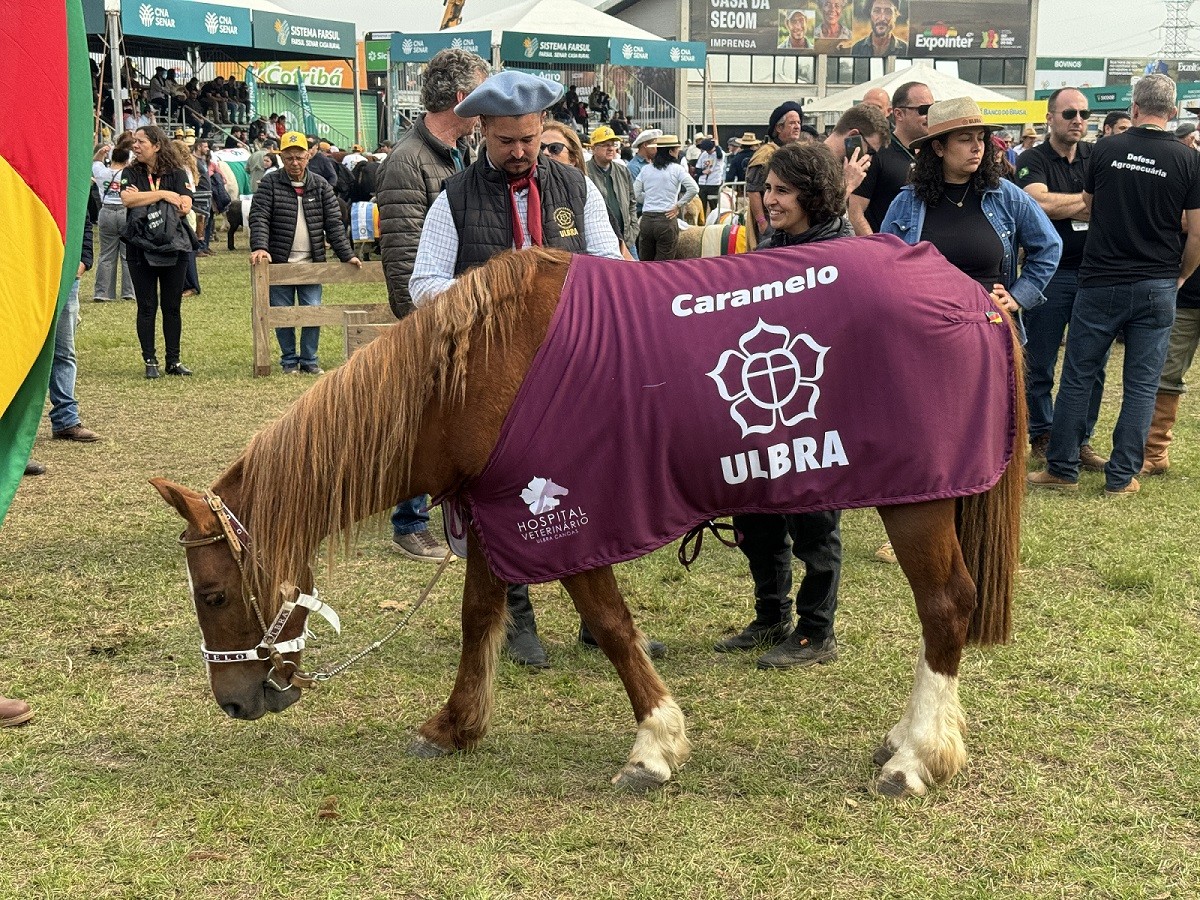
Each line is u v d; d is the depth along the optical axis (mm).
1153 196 5191
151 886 2498
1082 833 2676
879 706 3379
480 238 3404
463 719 3090
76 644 3822
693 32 33938
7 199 3344
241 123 23828
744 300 2703
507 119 3232
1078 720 3252
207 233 17109
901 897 2443
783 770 2994
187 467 5980
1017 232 4133
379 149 19688
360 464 2686
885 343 2666
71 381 6430
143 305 8180
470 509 2828
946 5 35375
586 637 3842
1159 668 3590
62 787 2910
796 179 3324
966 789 2883
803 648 3695
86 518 5133
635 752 2928
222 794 2893
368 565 4699
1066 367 5625
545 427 2654
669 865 2562
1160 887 2453
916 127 5117
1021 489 2906
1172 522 5148
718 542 4938
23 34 3387
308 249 8453
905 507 2779
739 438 2658
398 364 2691
